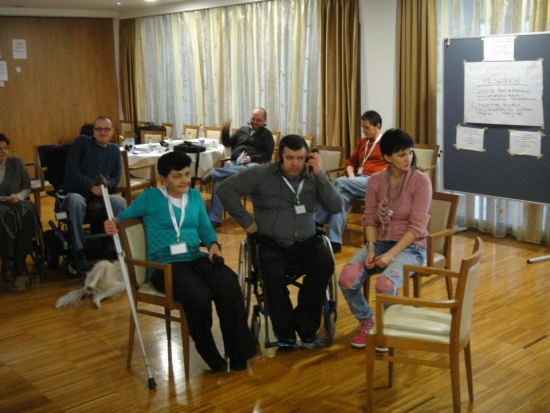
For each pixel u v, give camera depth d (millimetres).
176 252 3188
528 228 5219
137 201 3244
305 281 3287
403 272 2848
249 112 8133
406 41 5926
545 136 4781
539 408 2721
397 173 3291
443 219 3545
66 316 3938
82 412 2787
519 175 5000
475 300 3988
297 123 7438
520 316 3727
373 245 3295
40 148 6332
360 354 3285
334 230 5082
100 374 3146
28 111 9461
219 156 6602
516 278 4383
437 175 5828
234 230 5949
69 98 9812
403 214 3264
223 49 8273
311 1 6977
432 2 5656
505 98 4945
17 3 8531
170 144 6836
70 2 8516
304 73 7188
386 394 2865
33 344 3529
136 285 3152
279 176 3357
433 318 2711
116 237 3086
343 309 3914
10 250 4500
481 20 5410
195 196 3367
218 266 3174
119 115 10297
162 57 9398
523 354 3236
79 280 4648
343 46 6488
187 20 8773
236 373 3109
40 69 9477
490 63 4988
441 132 5844
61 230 4785
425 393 2869
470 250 5082
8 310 4066
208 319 3006
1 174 4738
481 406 2746
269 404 2811
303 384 2984
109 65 10148
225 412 2756
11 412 2805
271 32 7500
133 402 2861
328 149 5871
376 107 6379
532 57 4746
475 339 3426
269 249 3312
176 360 3287
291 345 3287
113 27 10094
